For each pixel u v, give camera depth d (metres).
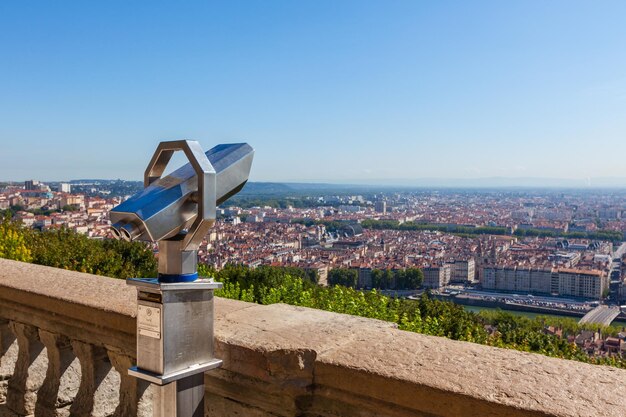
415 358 1.65
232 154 1.55
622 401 1.34
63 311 2.45
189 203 1.46
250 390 1.88
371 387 1.56
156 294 1.49
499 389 1.41
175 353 1.50
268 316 2.16
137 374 1.52
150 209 1.38
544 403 1.33
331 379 1.65
